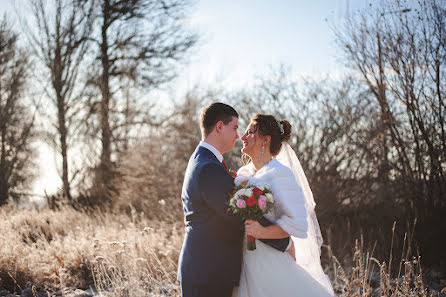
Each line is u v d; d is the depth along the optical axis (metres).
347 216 7.28
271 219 2.80
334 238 6.23
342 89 7.28
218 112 2.96
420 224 5.80
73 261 5.16
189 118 10.15
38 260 5.09
